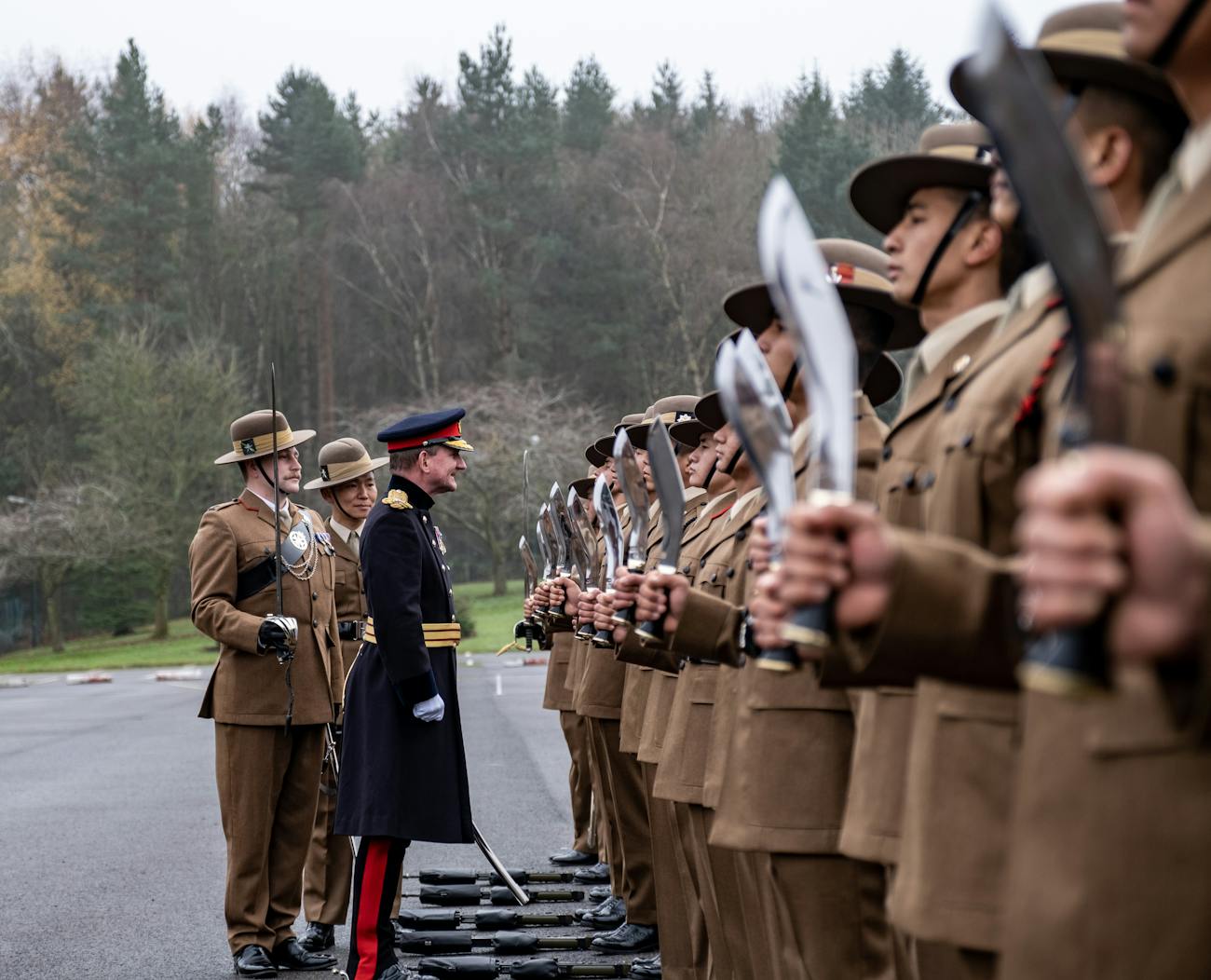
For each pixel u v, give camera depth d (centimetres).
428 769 535
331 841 654
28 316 5491
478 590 5316
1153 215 178
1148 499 125
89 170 5806
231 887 590
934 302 290
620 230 5472
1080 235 133
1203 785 153
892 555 171
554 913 658
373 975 523
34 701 2447
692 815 452
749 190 5344
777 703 358
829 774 352
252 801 596
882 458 280
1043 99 131
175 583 5881
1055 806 165
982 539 234
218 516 633
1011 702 238
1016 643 193
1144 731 156
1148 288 171
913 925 242
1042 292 241
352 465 752
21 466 5366
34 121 6231
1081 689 131
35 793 1140
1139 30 173
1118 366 130
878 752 291
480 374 5672
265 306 6006
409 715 534
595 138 5928
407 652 526
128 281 5706
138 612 5266
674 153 5359
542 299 5753
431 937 605
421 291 5878
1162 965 154
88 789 1158
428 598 554
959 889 238
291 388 5994
